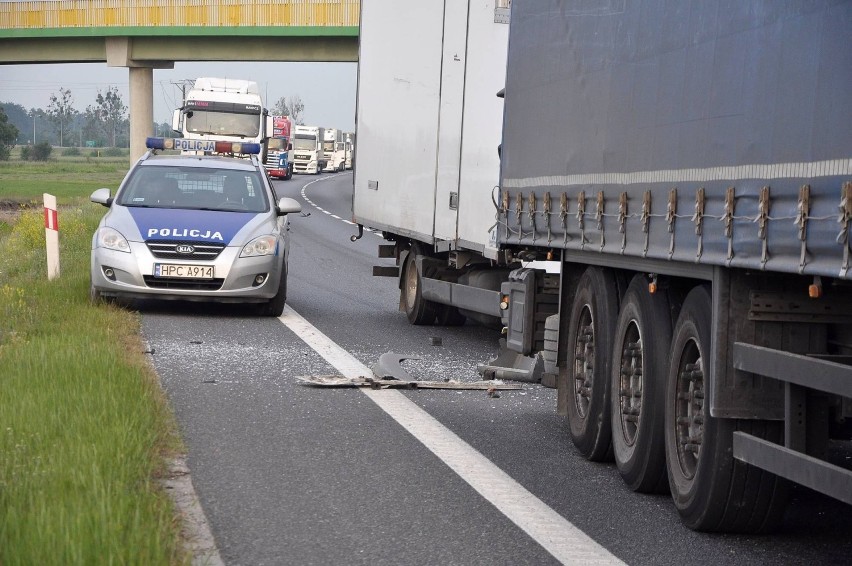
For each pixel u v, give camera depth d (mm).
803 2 7184
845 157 6602
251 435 12078
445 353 18938
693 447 9180
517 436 12633
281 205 23859
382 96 24969
